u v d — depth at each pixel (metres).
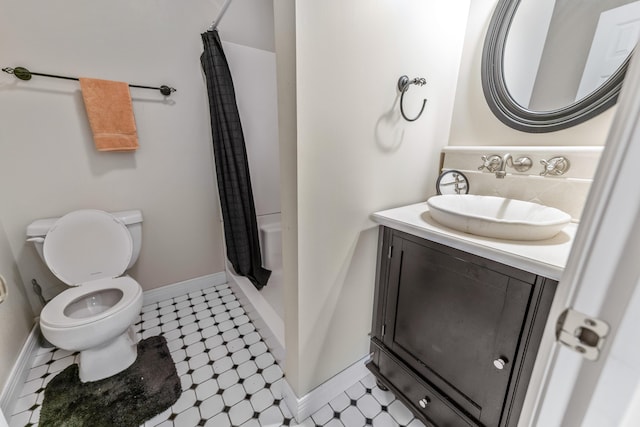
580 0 0.93
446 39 1.16
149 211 1.76
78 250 1.41
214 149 1.79
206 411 1.15
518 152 1.08
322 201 0.93
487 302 0.77
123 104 1.50
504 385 0.77
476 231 0.81
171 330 1.64
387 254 1.07
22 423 1.07
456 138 1.34
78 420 1.09
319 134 0.85
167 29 1.62
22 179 1.36
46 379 1.27
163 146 1.73
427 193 1.35
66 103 1.41
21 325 1.33
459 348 0.87
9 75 1.27
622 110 0.26
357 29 0.85
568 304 0.31
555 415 0.34
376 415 1.15
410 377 1.05
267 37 1.99
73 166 1.48
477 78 1.22
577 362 0.31
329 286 1.04
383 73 0.97
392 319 1.10
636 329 0.27
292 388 1.12
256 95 1.96
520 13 1.07
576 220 0.98
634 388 0.28
